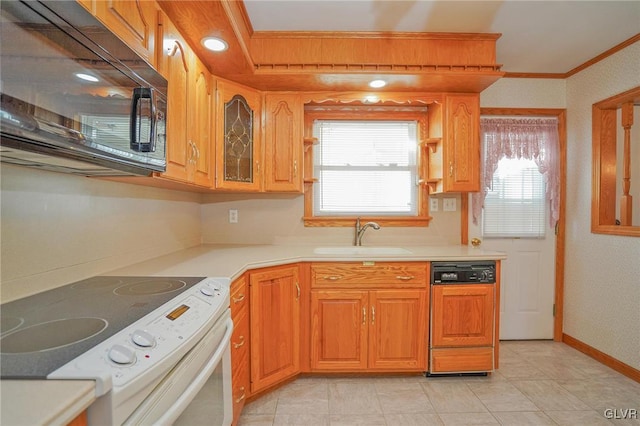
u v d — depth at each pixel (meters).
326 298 2.12
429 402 1.91
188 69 1.63
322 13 1.87
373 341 2.13
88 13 0.82
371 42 2.12
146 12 1.24
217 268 1.59
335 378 2.18
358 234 2.63
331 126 2.75
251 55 2.08
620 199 2.46
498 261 2.16
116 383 0.61
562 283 2.81
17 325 0.82
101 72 0.87
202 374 0.95
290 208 2.69
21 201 1.05
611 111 2.46
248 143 2.27
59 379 0.57
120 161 0.97
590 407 1.87
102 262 1.44
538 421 1.75
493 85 2.77
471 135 2.39
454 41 2.13
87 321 0.85
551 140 2.79
